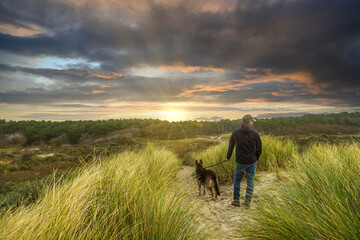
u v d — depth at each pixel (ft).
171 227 6.38
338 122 336.08
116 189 7.63
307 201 7.32
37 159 75.77
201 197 15.53
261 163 21.15
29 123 453.17
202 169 16.40
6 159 74.33
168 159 24.04
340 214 5.77
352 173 7.59
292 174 10.43
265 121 385.29
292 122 371.56
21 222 5.25
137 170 11.79
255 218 8.18
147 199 7.39
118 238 5.74
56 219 5.37
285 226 6.52
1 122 489.67
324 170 8.79
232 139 13.85
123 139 135.44
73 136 311.88
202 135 401.90
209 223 9.64
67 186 7.31
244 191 15.93
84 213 6.32
